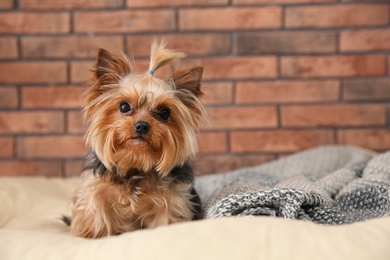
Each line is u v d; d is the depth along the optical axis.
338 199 1.36
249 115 1.82
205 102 1.82
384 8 1.80
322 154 1.70
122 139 1.25
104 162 1.27
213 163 1.83
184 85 1.33
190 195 1.33
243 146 1.83
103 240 1.07
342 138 1.82
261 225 1.01
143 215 1.29
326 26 1.80
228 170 1.83
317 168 1.66
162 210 1.28
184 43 1.81
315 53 1.81
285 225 1.01
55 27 1.81
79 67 1.82
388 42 1.81
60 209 1.50
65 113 1.82
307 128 1.82
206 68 1.81
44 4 1.80
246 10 1.80
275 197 1.19
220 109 1.82
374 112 1.82
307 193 1.21
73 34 1.81
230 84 1.82
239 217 1.05
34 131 1.83
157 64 1.30
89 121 1.31
